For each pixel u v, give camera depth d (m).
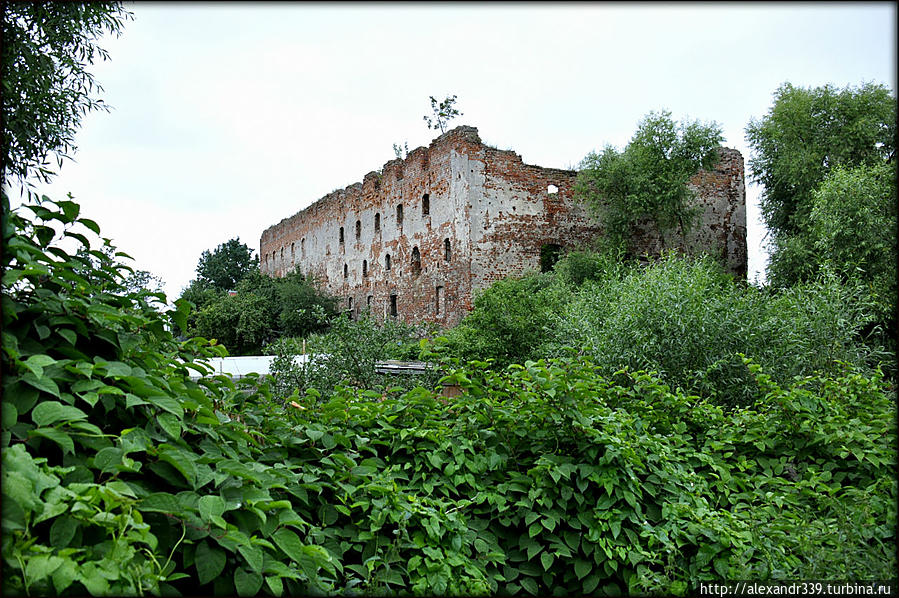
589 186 20.00
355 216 27.56
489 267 19.19
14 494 1.58
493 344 10.99
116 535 1.82
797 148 17.69
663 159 19.02
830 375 6.52
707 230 22.31
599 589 3.12
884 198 13.02
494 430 3.47
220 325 27.38
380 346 7.89
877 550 3.06
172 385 2.50
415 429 3.26
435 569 2.68
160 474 2.17
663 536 3.08
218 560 2.04
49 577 1.63
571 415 3.25
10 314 2.09
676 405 4.32
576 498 3.08
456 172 19.66
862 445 3.81
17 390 1.98
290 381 6.98
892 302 11.16
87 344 2.40
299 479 2.84
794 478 3.92
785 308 7.54
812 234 15.35
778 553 3.09
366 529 2.85
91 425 1.98
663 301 6.41
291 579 2.35
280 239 38.28
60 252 2.52
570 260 18.03
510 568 3.03
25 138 4.65
